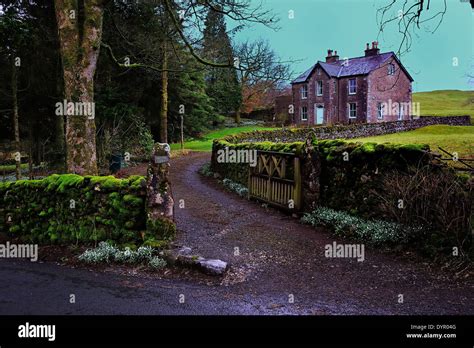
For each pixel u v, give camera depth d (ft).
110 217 22.89
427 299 15.24
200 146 94.07
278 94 166.50
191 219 29.86
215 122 140.87
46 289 17.35
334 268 19.08
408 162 22.70
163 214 21.76
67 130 29.89
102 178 23.72
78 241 23.88
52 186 25.27
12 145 58.23
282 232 25.99
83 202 23.91
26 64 51.49
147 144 65.00
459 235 18.44
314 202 28.96
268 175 34.35
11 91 52.49
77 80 29.58
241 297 15.99
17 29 46.32
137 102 72.02
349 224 24.52
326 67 125.90
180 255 19.74
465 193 18.56
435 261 18.57
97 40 30.32
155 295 16.34
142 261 20.31
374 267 18.89
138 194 22.50
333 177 28.58
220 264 18.65
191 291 16.70
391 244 21.21
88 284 17.84
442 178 20.01
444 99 216.33
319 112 128.36
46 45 51.37
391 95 123.75
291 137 78.07
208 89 131.44
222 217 30.63
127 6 53.98
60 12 29.76
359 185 25.91
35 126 59.36
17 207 27.32
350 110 123.54
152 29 52.60
